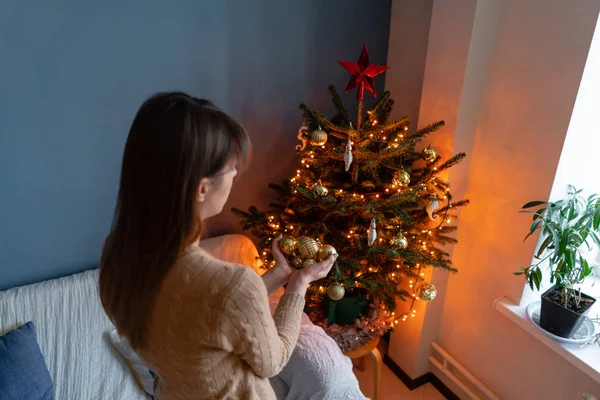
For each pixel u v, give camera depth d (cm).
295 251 104
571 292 137
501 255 156
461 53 141
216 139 63
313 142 133
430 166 148
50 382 130
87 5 130
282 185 187
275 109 173
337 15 171
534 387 155
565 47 122
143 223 64
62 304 145
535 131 135
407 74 180
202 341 66
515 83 138
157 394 90
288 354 79
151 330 69
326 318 173
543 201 137
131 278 66
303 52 170
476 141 155
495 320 164
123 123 147
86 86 138
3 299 139
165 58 146
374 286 140
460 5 138
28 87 130
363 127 140
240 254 172
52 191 145
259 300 66
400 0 175
